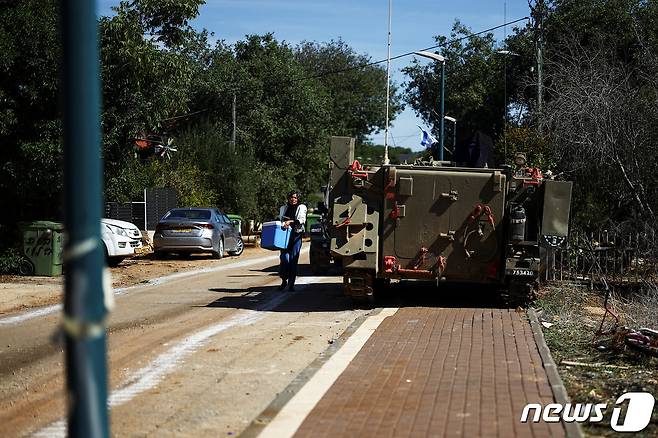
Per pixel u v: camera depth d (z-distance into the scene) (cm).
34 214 2162
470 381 838
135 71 2078
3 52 1875
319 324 1279
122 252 2269
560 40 2847
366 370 895
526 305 1418
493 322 1247
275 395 817
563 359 997
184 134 4319
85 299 385
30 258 1969
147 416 743
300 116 5169
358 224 1404
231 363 975
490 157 1659
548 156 2225
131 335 1175
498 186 1388
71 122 391
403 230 1413
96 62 399
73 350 383
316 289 1798
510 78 4166
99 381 387
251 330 1221
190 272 2242
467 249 1405
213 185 4122
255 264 2534
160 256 2784
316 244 2103
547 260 1403
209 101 4859
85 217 391
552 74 2559
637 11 3147
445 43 4281
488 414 711
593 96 1894
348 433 656
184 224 2673
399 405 743
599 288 1683
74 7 391
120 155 2208
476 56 4566
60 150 1959
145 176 2931
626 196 1952
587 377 900
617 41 2977
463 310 1400
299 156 5209
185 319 1339
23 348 1076
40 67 1931
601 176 1959
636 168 1811
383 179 1419
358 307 1470
